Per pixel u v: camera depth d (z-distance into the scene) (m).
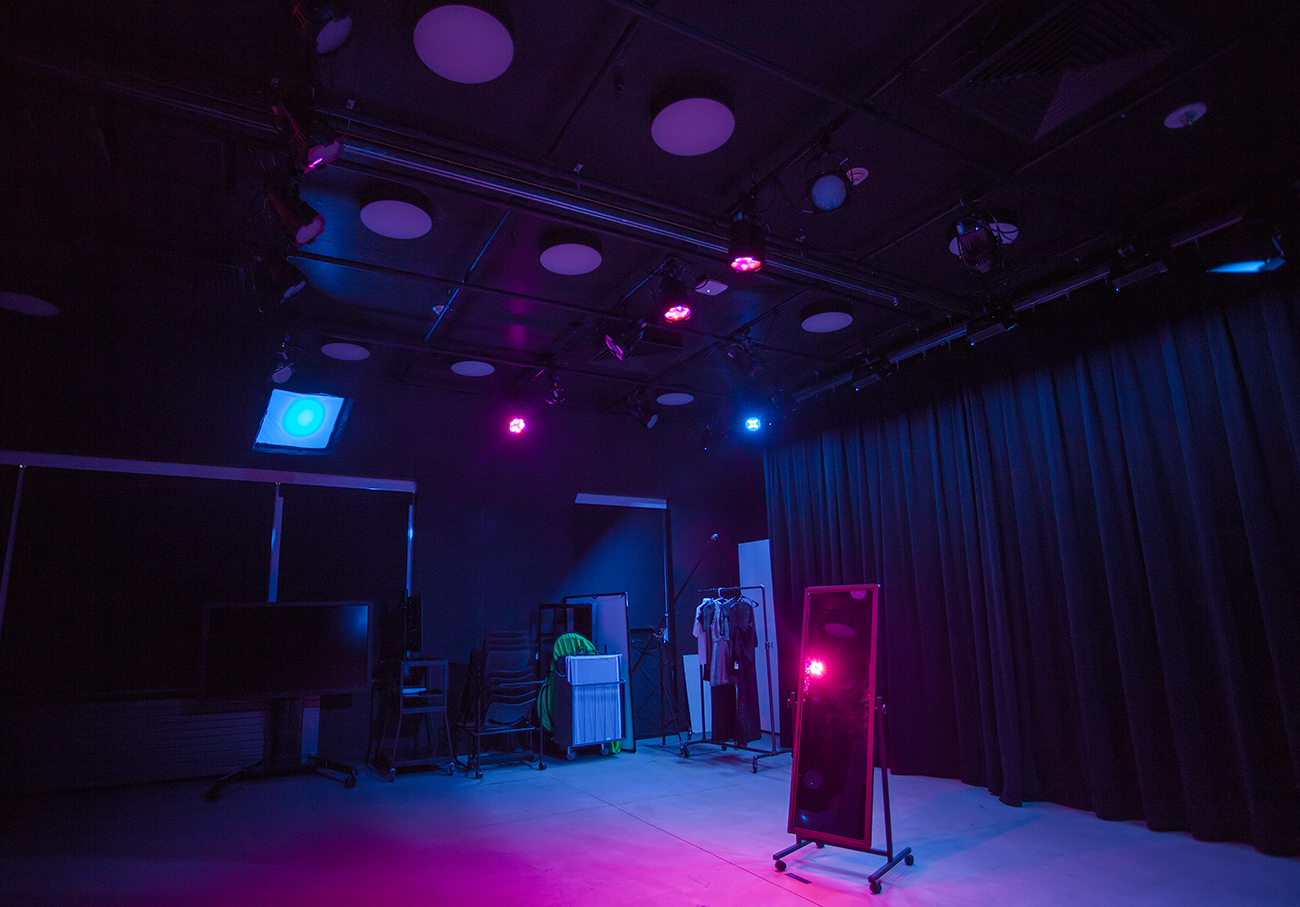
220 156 3.70
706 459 9.16
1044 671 5.31
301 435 6.78
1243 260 3.88
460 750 6.99
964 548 6.05
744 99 3.48
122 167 3.76
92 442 5.95
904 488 6.62
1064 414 5.34
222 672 5.88
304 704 6.40
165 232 4.37
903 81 3.32
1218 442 4.47
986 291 5.30
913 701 6.33
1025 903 3.43
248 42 3.05
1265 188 3.98
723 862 4.02
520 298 5.50
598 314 5.78
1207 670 4.41
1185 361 4.65
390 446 7.21
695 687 8.54
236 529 6.53
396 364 6.82
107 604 5.93
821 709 4.21
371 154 3.55
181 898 3.46
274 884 3.66
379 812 4.99
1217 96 3.45
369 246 4.74
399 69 3.23
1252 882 3.64
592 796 5.46
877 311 5.90
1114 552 4.89
